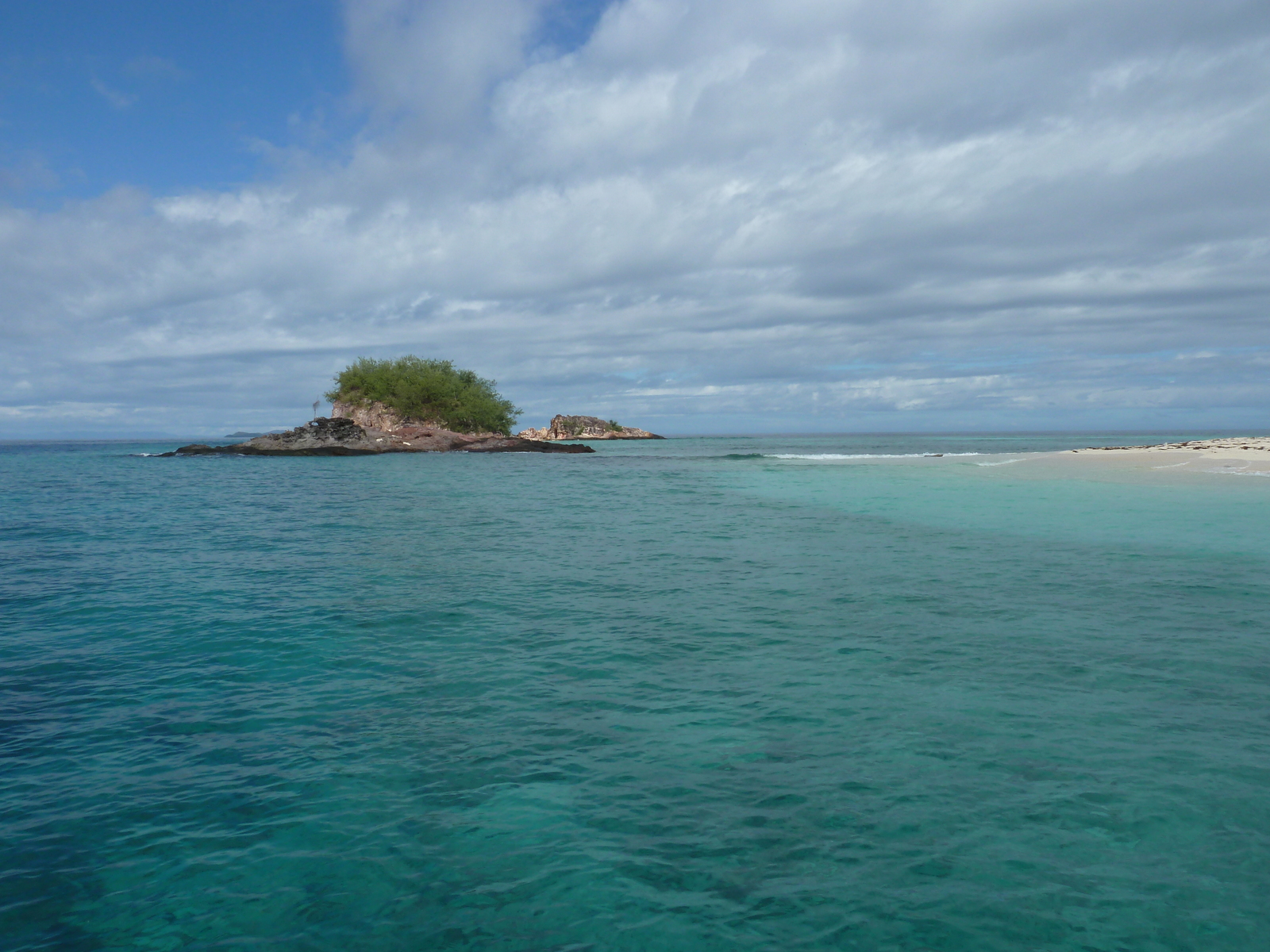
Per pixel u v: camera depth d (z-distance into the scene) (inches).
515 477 1362.0
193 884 134.2
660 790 163.6
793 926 118.4
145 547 524.7
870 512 703.1
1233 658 246.1
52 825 154.5
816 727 195.2
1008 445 3454.7
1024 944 112.3
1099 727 191.3
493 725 202.1
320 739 195.0
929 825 146.3
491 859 139.9
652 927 119.4
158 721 208.7
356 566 442.9
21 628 307.1
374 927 121.9
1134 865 131.7
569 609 331.3
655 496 931.3
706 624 302.7
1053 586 363.3
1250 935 113.4
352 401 3503.9
